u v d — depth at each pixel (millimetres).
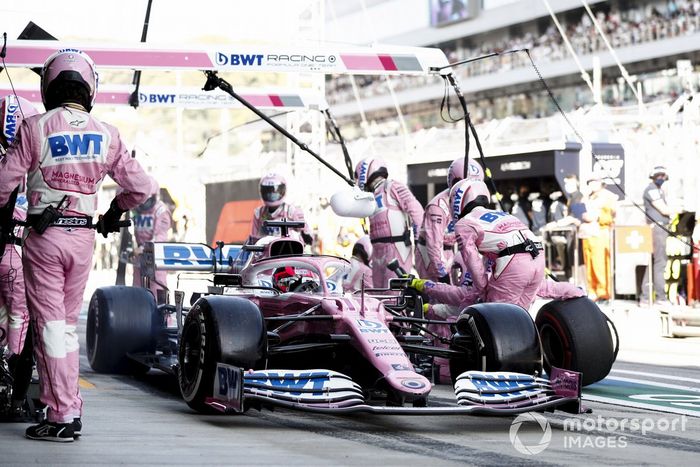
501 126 56812
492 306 20016
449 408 17281
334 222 59188
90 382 25359
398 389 17562
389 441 17234
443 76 32312
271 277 23953
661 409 21625
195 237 72312
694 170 49938
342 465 14805
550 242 54156
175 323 27547
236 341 18500
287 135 28281
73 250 16500
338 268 21797
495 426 19125
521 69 112812
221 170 75000
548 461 15516
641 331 40562
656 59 96250
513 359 19219
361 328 19062
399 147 64875
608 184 52719
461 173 30109
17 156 16375
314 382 17875
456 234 24375
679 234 44750
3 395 18234
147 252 27625
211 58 30406
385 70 31797
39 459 14719
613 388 25234
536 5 107312
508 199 59344
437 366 25312
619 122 57281
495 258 24062
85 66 17047
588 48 102875
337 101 143875
